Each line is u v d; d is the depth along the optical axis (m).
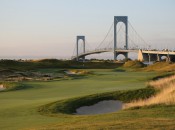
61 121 23.55
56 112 28.56
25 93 44.34
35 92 45.25
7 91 47.59
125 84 51.81
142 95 36.81
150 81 50.06
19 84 57.56
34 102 34.12
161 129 16.92
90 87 49.19
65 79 72.19
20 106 31.34
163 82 42.59
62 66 154.38
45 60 172.38
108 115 23.72
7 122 23.94
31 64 148.38
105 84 53.56
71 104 32.56
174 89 34.81
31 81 68.75
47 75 95.88
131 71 115.94
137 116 22.20
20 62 148.12
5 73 99.06
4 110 29.28
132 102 33.88
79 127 18.66
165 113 22.80
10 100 36.88
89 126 18.70
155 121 19.06
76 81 64.00
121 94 36.78
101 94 36.44
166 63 117.94
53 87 51.62
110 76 79.62
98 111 33.09
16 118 25.61
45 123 23.12
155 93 37.25
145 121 19.19
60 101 33.09
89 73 97.75
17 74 98.25
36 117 26.02
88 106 33.66
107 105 34.59
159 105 26.52
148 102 29.23
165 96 30.53
